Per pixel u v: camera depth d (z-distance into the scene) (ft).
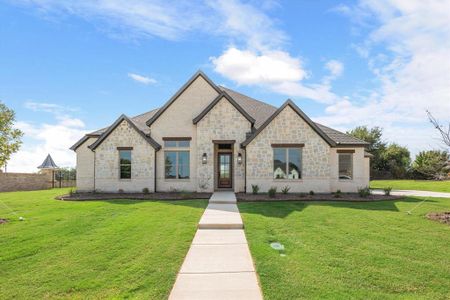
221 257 23.88
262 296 17.24
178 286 18.65
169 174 68.28
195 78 70.08
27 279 20.15
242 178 65.57
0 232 31.71
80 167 71.10
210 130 66.64
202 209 44.24
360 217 38.55
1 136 41.45
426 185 94.84
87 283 19.29
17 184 88.69
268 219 36.96
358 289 18.26
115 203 50.52
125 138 66.18
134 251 25.23
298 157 63.26
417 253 24.91
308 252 24.82
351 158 66.74
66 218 38.45
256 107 78.13
